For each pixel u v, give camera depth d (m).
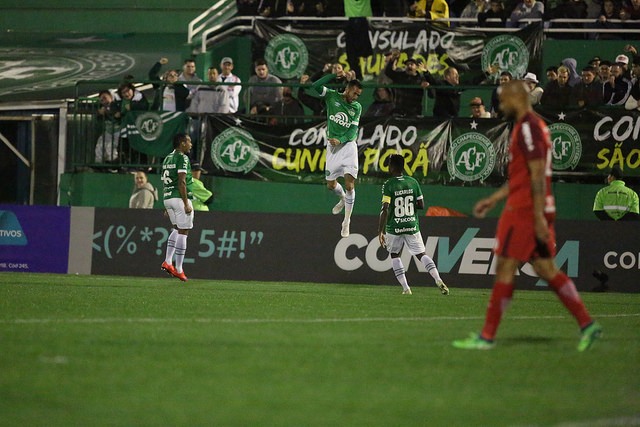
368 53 63.19
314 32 64.25
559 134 55.03
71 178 59.34
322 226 52.22
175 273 49.00
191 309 32.22
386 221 44.19
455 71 59.09
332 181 46.84
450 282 50.91
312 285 49.12
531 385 18.31
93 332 24.61
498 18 64.19
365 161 56.50
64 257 54.62
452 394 17.33
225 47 69.81
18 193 65.44
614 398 17.20
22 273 53.19
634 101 55.06
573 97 57.22
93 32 85.94
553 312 34.84
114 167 58.31
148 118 57.81
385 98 58.97
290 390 17.36
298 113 58.28
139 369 19.09
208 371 19.05
